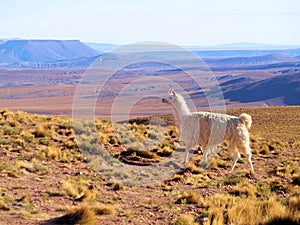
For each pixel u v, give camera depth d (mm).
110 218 8516
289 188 12016
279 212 8195
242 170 15133
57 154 14516
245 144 14219
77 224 7695
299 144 23922
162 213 9188
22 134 17016
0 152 13992
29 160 13656
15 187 10352
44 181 11445
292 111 50219
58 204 9391
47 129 18281
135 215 8891
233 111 52812
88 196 10086
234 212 8578
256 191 11625
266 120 42531
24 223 7570
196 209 9609
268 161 17766
